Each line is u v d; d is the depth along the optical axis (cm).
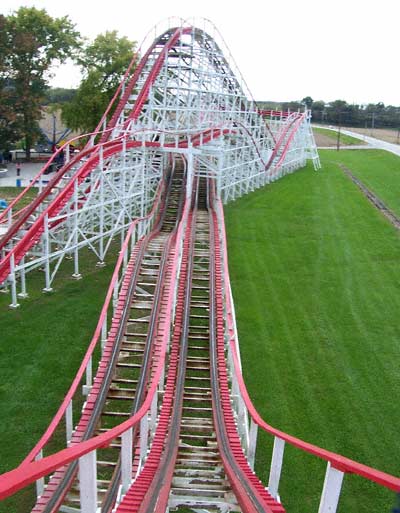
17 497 1199
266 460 1338
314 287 2527
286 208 4091
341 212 4034
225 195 4122
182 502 898
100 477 1208
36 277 2559
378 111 15525
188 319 1900
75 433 1291
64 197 2466
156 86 3872
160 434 1216
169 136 4131
